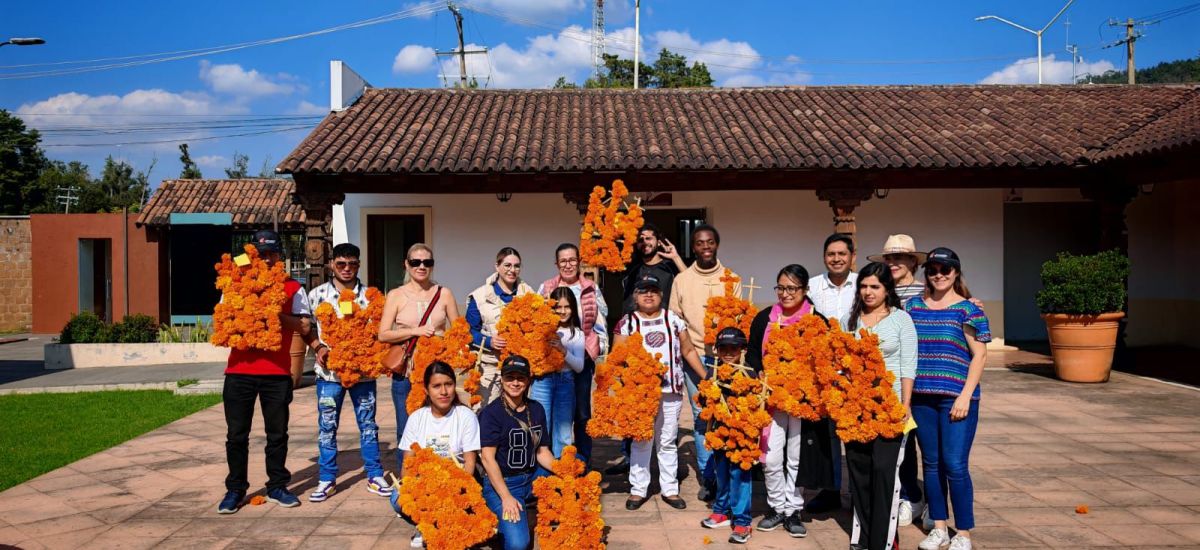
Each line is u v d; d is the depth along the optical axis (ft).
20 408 30.66
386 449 23.21
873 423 13.71
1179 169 32.68
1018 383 32.89
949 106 44.24
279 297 16.92
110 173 147.43
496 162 35.32
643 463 17.42
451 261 41.65
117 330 46.39
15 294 72.95
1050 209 45.68
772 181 36.52
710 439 15.33
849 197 36.42
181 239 63.52
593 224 18.67
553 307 17.39
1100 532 15.71
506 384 14.56
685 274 18.98
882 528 13.99
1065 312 32.81
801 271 15.69
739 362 15.83
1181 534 15.57
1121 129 38.63
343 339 17.34
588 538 13.75
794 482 15.72
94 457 22.33
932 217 42.16
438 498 13.15
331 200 36.37
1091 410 27.37
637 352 16.06
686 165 34.73
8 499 18.42
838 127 40.09
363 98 46.68
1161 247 43.80
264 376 17.40
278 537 15.81
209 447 23.52
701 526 16.38
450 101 46.57
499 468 14.62
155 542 15.56
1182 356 39.63
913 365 14.42
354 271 18.13
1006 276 45.88
